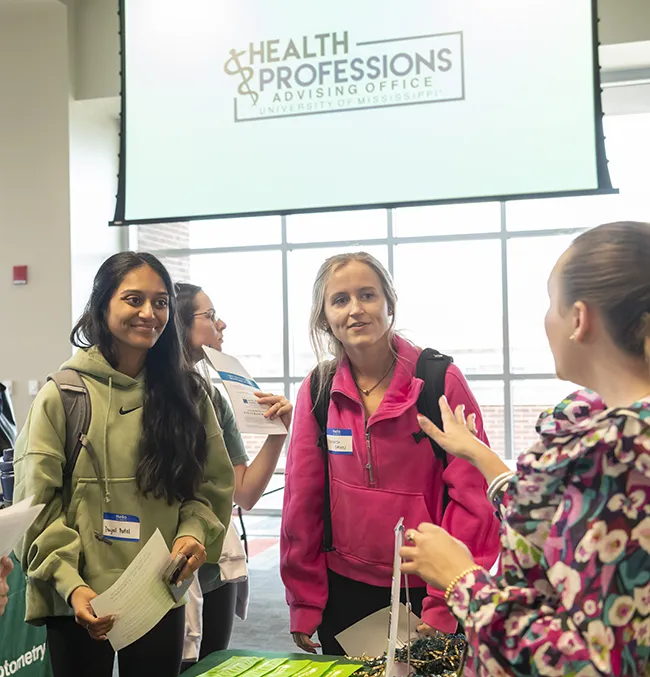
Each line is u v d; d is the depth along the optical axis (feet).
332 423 6.32
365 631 5.65
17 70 19.25
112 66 19.15
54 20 19.01
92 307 5.86
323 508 6.36
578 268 3.23
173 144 17.37
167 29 17.30
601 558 2.92
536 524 3.15
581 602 2.92
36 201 19.22
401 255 23.81
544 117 15.21
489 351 23.43
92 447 5.62
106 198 20.77
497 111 15.46
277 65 16.71
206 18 17.07
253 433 6.22
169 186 17.42
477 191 15.64
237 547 8.05
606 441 2.94
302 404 6.58
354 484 6.16
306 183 16.62
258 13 16.75
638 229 3.22
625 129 21.02
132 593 5.07
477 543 5.72
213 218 17.20
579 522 2.99
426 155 15.89
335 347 6.54
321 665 4.97
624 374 3.18
